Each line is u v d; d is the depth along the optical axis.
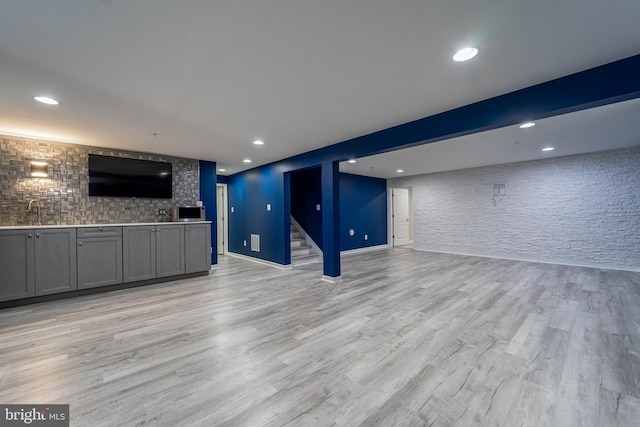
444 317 2.82
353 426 1.41
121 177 4.34
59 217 3.87
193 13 1.43
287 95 2.47
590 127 3.51
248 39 1.67
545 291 3.70
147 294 3.67
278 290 3.86
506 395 1.63
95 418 1.46
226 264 5.88
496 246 6.43
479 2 1.39
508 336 2.39
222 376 1.83
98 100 2.50
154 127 3.29
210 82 2.21
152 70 2.01
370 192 8.17
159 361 2.01
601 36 1.68
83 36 1.60
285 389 1.70
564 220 5.51
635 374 1.82
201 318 2.83
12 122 3.07
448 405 1.56
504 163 6.18
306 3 1.37
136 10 1.39
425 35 1.66
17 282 3.12
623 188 4.90
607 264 5.06
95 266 3.63
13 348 2.19
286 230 5.44
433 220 7.59
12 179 3.55
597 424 1.41
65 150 3.93
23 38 1.60
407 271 5.03
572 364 1.95
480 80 2.23
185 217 4.71
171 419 1.46
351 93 2.45
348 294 3.65
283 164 5.34
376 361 2.01
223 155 4.92
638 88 1.88
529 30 1.62
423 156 5.32
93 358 2.05
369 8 1.41
